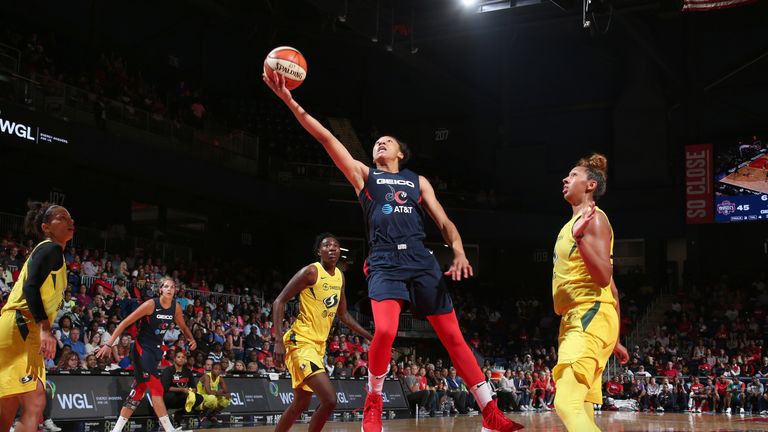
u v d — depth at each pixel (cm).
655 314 2858
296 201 2658
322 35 2950
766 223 2972
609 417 1750
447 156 3431
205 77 2917
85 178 2183
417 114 3472
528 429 1172
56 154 1827
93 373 1130
